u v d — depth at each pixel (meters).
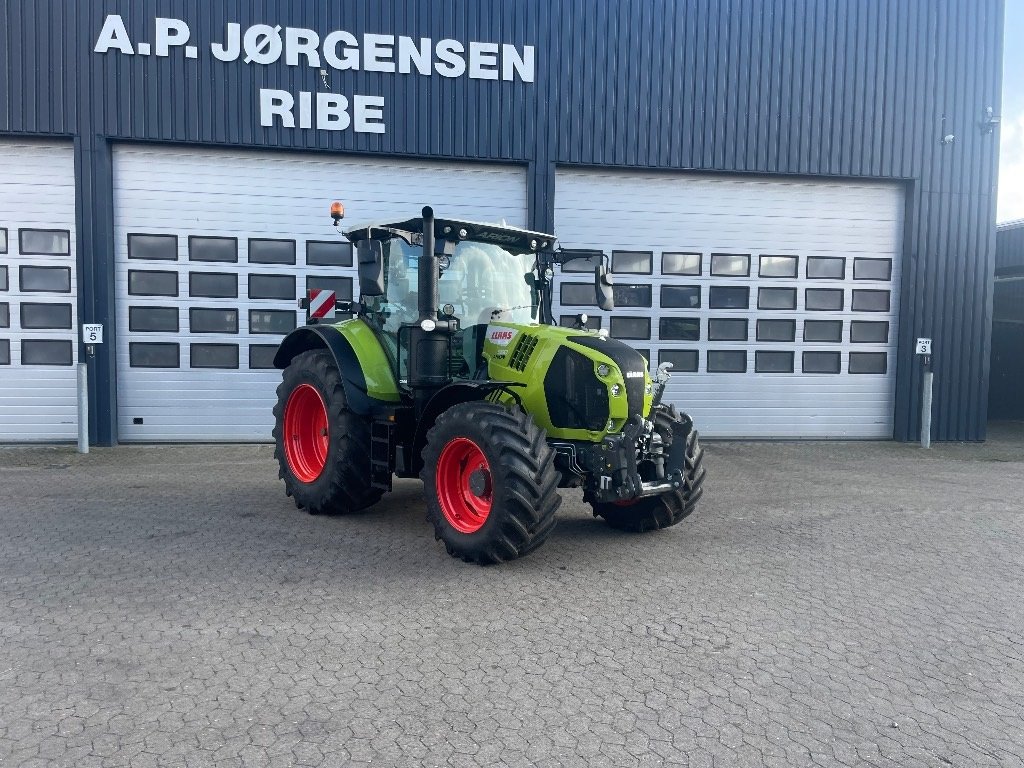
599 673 3.57
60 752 2.81
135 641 3.81
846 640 4.04
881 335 12.07
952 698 3.39
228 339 10.63
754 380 11.84
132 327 10.41
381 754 2.84
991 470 9.52
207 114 10.20
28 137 10.00
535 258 6.62
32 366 10.25
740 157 11.31
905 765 2.85
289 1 10.25
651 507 5.95
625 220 11.44
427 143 10.68
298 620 4.13
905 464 9.94
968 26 11.62
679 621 4.25
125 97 10.02
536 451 4.95
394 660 3.66
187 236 10.47
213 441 10.68
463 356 6.00
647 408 5.60
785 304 11.84
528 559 5.35
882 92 11.53
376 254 5.59
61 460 9.27
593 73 10.95
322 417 6.89
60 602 4.33
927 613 4.46
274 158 10.60
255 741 2.91
